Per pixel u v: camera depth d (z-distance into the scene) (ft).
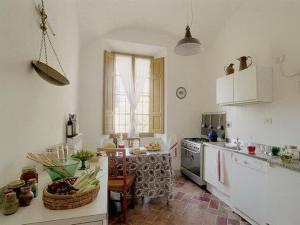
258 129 9.67
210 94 13.97
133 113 14.39
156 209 9.08
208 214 8.68
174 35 13.98
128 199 9.34
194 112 14.69
